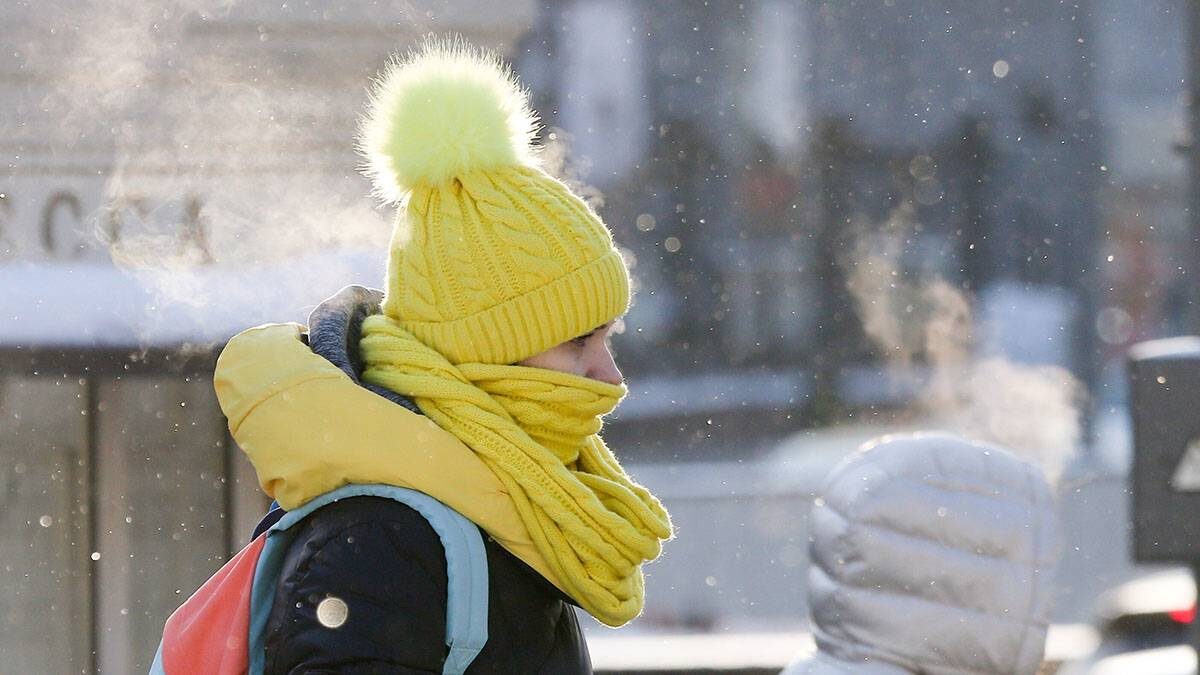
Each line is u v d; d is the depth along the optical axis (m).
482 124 9.02
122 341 18.75
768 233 107.88
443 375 8.73
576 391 8.88
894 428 81.38
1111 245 103.44
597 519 8.65
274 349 8.73
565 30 108.56
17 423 19.45
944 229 106.31
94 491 19.73
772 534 51.00
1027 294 98.81
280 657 8.09
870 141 110.25
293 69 19.73
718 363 99.88
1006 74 109.56
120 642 19.88
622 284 9.12
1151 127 106.69
